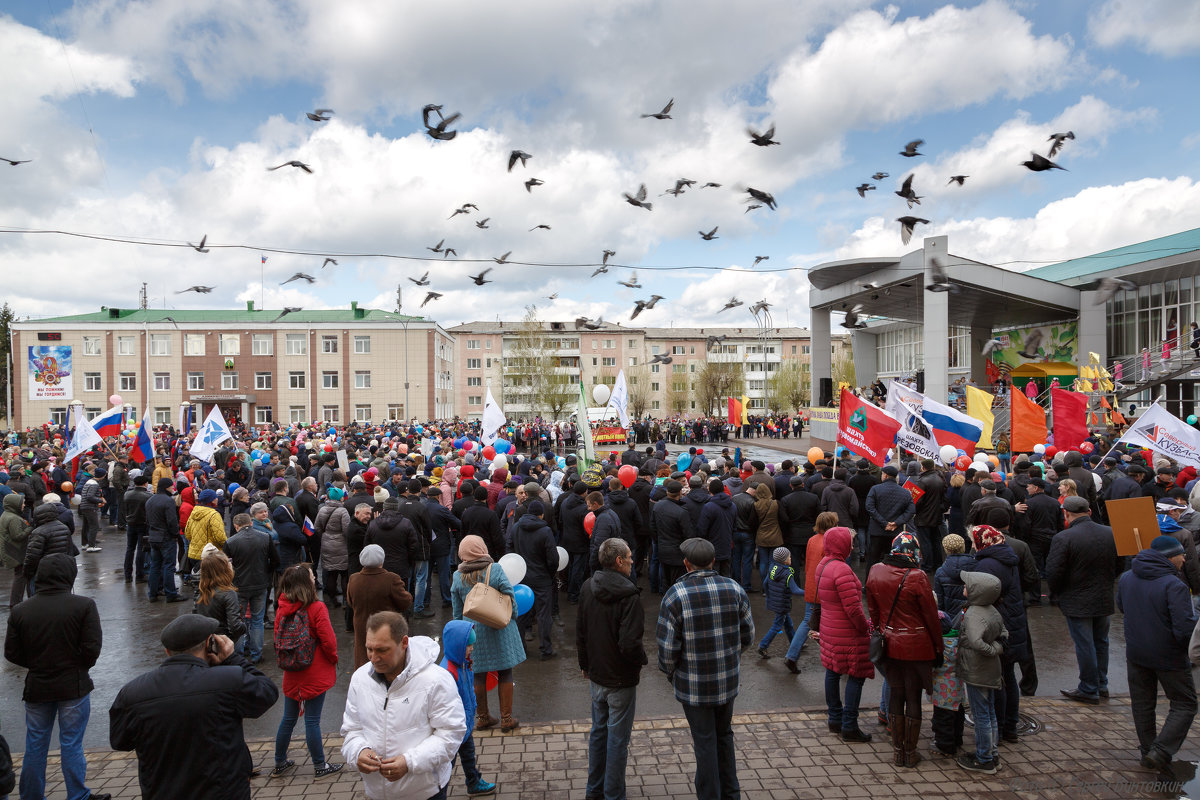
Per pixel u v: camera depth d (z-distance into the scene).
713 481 9.48
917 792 4.93
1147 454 14.86
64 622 4.79
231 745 3.43
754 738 5.82
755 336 96.12
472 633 5.05
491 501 10.91
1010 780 5.08
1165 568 5.21
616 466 14.22
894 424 11.51
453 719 3.59
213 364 56.00
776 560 7.75
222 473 15.17
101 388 54.75
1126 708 6.37
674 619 4.61
